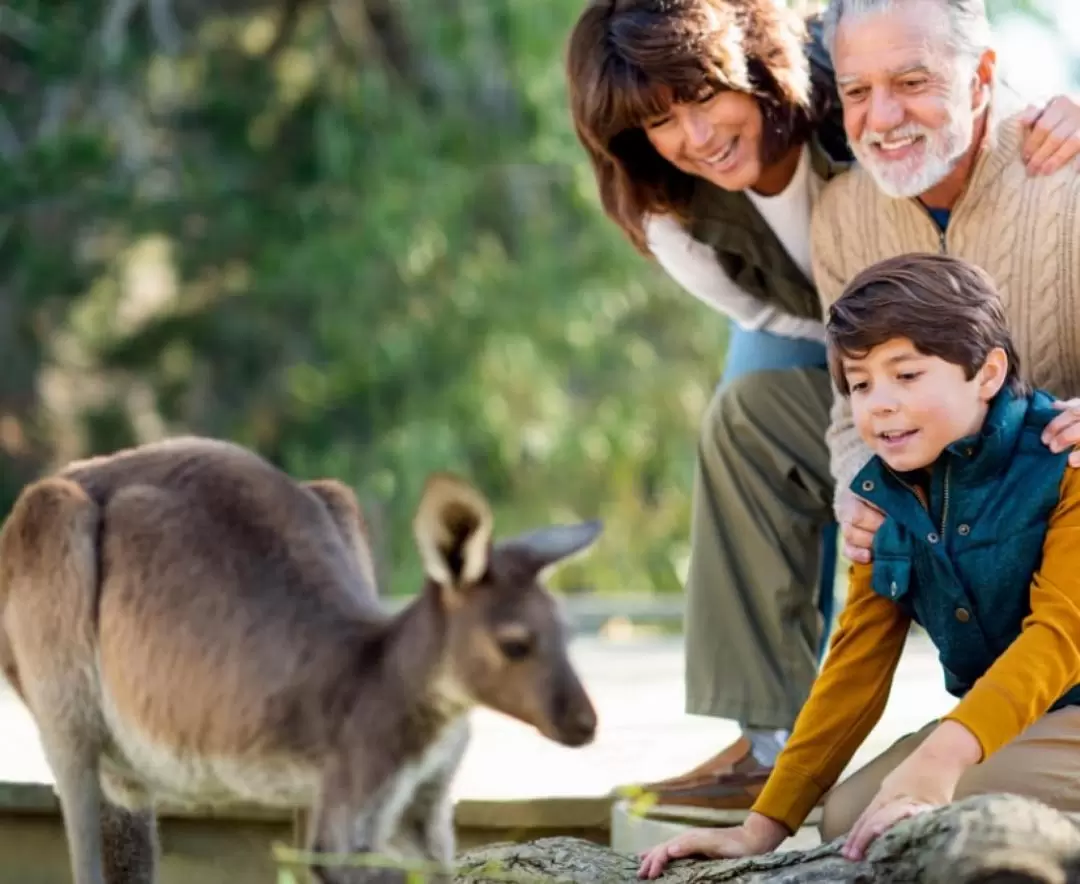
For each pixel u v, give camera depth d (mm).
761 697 5918
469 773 6594
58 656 4902
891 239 5367
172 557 4809
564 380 18422
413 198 17312
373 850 4477
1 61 18812
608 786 6305
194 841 6281
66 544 4891
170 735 4758
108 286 19484
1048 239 5098
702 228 5816
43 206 18359
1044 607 4500
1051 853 4016
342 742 4500
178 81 19328
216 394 19469
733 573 6008
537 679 4320
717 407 6082
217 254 18672
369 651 4578
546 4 17484
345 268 17469
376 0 19531
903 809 4246
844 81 5133
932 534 4672
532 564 4418
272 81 19219
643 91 5402
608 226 17734
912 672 9758
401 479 17578
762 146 5512
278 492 4973
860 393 4621
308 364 18781
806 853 4473
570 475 18781
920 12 5012
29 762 6734
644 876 4805
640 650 11797
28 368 19641
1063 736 4742
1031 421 4648
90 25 18359
